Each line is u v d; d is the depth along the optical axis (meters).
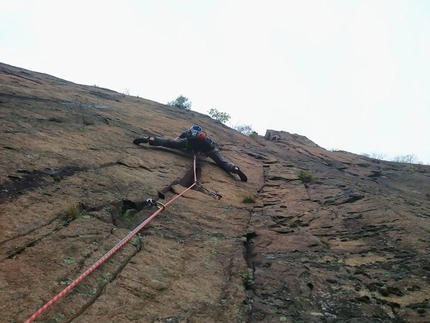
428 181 14.13
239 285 3.08
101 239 3.16
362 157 20.61
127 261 3.02
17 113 5.77
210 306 2.69
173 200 4.97
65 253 2.78
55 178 4.03
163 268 3.08
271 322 2.63
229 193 6.51
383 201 6.00
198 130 8.22
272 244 4.23
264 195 6.89
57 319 2.12
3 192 3.28
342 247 4.27
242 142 14.11
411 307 2.82
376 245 4.21
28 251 2.65
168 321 2.40
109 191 4.30
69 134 5.84
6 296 2.15
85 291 2.46
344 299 2.99
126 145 6.79
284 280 3.29
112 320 2.27
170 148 8.14
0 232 2.72
